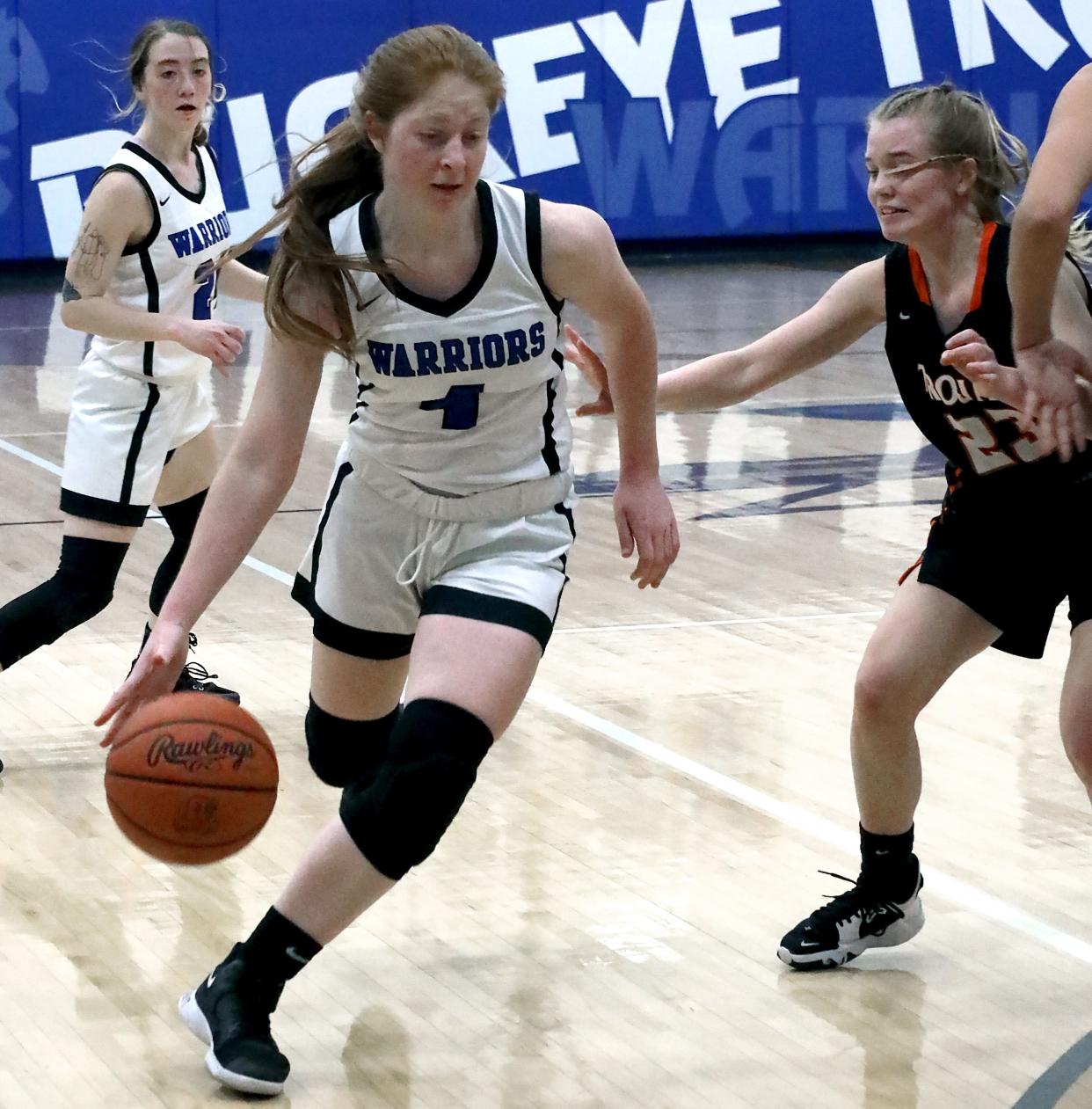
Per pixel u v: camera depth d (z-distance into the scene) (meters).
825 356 4.90
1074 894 5.41
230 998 4.19
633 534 4.49
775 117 26.39
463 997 4.66
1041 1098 4.11
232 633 8.52
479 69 3.80
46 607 6.71
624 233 26.17
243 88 24.33
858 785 4.81
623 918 5.19
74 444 6.79
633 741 6.85
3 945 4.95
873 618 8.77
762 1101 4.10
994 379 3.86
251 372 17.61
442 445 4.15
